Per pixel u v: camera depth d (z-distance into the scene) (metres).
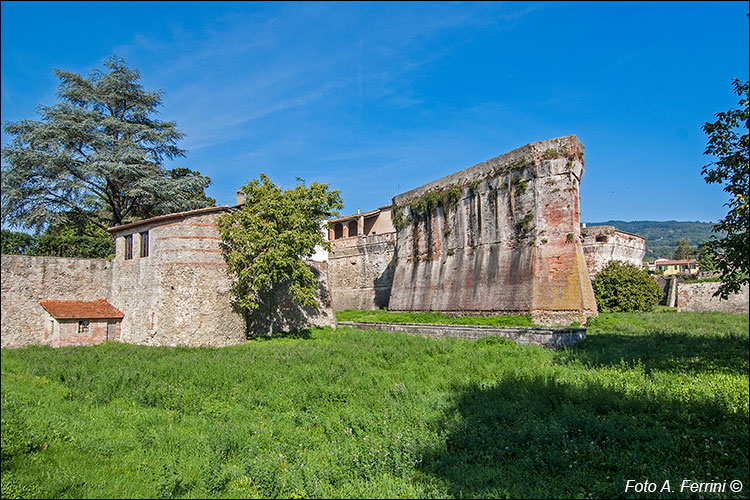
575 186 28.80
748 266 13.96
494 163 32.69
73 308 26.06
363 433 10.45
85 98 35.53
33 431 10.06
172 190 35.59
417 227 39.88
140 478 8.29
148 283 25.30
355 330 29.72
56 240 35.50
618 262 40.66
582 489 7.80
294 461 9.03
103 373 15.34
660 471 8.32
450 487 7.82
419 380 15.21
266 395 13.25
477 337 24.38
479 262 32.94
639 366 15.30
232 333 25.11
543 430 9.80
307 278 26.53
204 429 10.79
